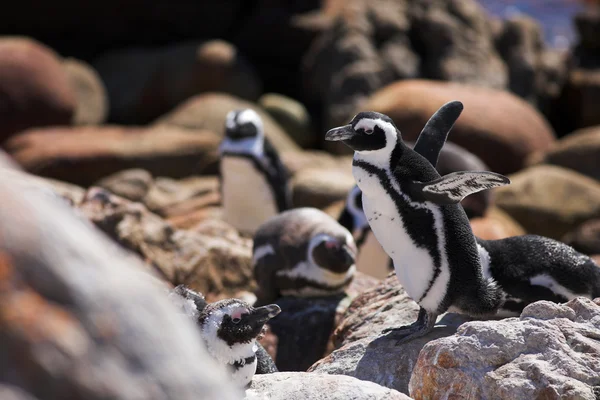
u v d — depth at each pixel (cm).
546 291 1333
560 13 8506
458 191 1197
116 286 505
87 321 480
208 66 5456
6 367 445
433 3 5947
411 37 5853
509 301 1334
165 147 4275
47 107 4838
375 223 1290
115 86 5612
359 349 1350
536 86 5859
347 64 5594
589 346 1029
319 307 1872
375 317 1510
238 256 2206
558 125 5844
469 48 5791
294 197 3769
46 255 480
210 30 6038
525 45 5975
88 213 2095
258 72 5869
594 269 1362
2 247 468
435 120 1448
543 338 1041
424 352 1081
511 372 1011
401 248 1278
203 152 4344
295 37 5775
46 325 461
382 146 1234
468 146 4666
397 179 1238
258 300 2012
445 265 1257
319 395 1024
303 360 1734
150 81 5550
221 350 1077
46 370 451
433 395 1055
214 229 2533
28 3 5750
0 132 4747
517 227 3559
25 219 484
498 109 4800
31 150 4212
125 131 4509
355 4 5894
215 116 4847
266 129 4884
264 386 1084
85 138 4309
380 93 4972
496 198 4050
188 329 551
